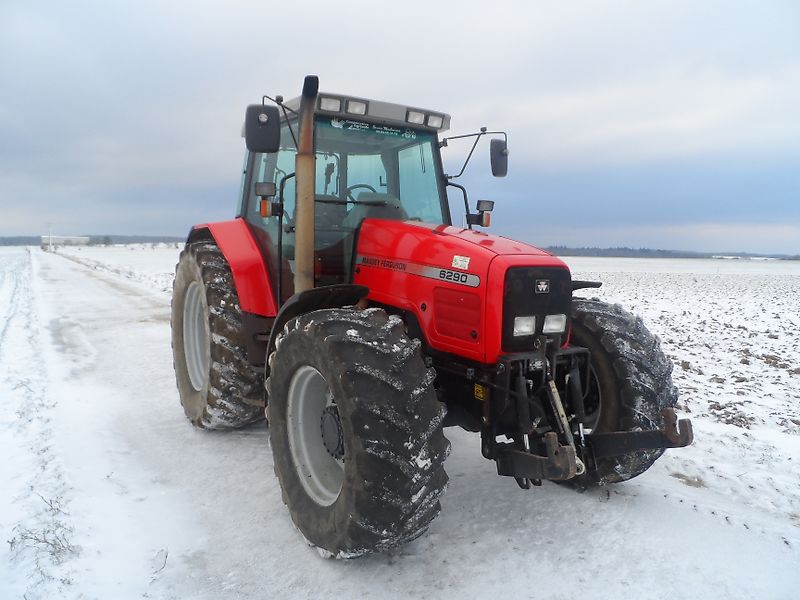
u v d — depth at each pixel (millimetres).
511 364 2832
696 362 7977
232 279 4359
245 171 4621
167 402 5324
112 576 2643
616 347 3359
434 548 2879
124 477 3693
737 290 26016
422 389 2541
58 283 19531
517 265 2875
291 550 2887
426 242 3275
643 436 2877
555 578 2631
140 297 14602
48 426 4562
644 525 3086
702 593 2525
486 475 3727
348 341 2617
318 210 3637
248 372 4172
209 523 3146
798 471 3842
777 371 7480
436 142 4184
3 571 2648
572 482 3533
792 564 2750
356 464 2475
